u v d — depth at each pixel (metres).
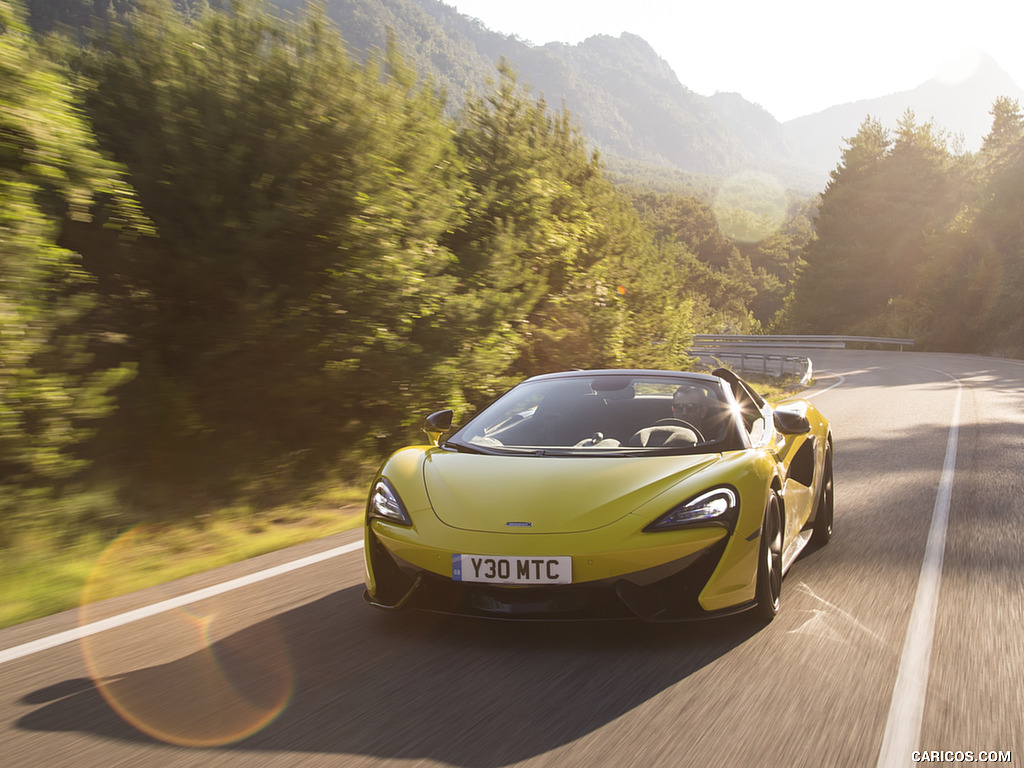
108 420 6.46
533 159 11.73
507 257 9.71
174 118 6.79
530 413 4.31
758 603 3.48
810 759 2.35
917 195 60.12
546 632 3.45
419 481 3.63
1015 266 46.81
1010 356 44.44
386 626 3.57
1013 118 61.47
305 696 2.82
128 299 6.91
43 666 3.16
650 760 2.34
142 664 3.17
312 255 7.31
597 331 12.38
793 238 142.50
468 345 8.69
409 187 8.00
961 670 3.02
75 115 6.04
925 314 50.38
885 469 8.16
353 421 8.02
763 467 3.66
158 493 6.38
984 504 6.39
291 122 6.97
